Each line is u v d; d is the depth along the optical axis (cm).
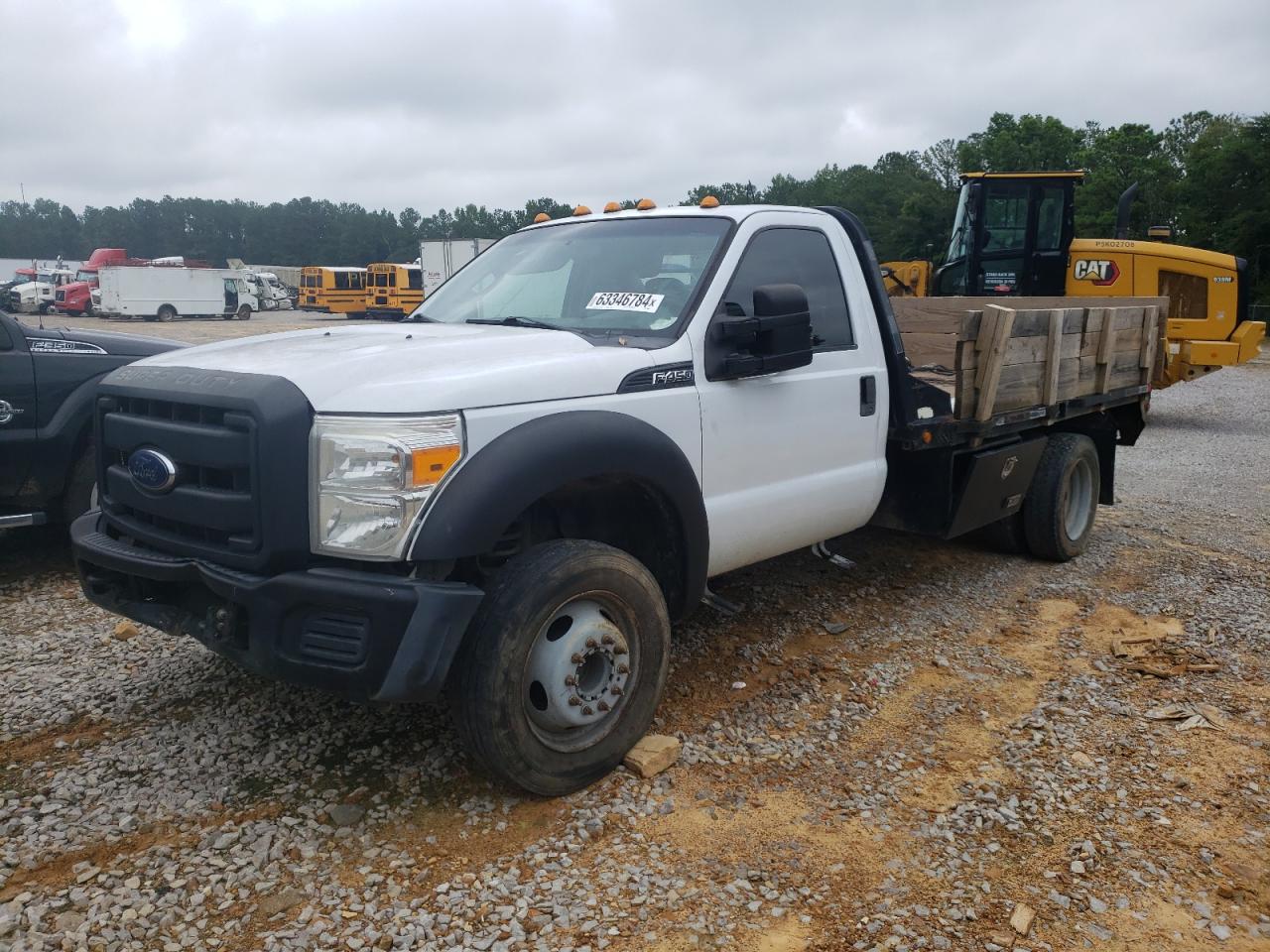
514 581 322
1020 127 5938
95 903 275
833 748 381
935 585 593
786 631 508
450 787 344
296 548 308
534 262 468
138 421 343
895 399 496
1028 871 303
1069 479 629
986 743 387
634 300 414
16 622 502
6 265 7900
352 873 295
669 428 374
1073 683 446
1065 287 1347
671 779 354
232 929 268
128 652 461
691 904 284
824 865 304
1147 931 276
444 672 301
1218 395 1750
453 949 262
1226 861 310
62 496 588
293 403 307
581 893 287
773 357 401
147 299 4012
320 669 303
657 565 401
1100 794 348
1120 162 5416
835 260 480
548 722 334
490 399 320
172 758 360
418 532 301
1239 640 502
